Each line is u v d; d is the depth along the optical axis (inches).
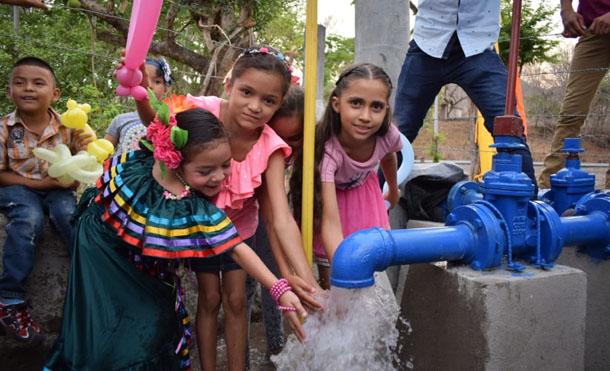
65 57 248.5
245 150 85.7
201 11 258.7
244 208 91.5
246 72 79.5
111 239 77.5
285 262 84.9
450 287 84.6
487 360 78.4
